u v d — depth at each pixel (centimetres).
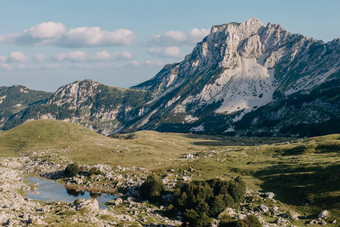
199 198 7756
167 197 8719
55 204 7862
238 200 7988
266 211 7331
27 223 5378
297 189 8262
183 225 6494
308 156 10969
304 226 6388
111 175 11688
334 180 8094
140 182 10406
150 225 6444
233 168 11294
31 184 11206
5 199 7612
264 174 10081
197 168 11644
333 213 6769
